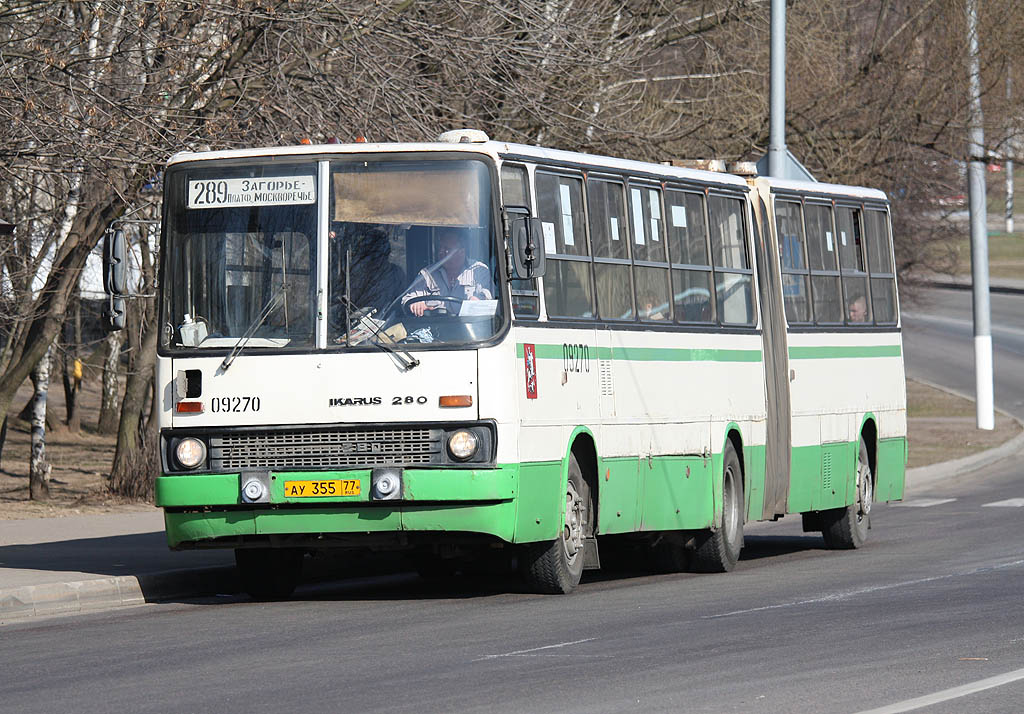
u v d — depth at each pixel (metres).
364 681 24.41
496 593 37.44
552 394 35.66
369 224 34.66
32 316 59.41
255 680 24.70
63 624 33.09
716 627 30.16
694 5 77.88
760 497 45.31
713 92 77.06
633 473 39.03
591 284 37.81
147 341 65.50
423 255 34.47
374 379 33.97
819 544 52.81
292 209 34.94
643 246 40.31
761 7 77.00
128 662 26.97
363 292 34.41
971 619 30.72
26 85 49.53
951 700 22.41
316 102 56.62
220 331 34.91
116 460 65.56
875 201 53.66
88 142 49.03
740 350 44.47
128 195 53.75
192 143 52.44
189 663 26.64
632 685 23.72
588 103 67.00
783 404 46.75
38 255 61.28
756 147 77.69
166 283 35.34
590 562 37.84
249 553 37.44
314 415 34.16
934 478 80.69
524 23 63.03
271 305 34.69
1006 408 119.38
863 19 85.94
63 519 56.03
